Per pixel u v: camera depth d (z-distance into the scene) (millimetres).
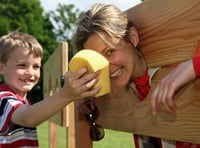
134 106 1970
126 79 1818
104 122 2408
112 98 2256
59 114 3633
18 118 1935
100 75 1641
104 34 1750
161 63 1681
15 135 2217
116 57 1770
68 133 3414
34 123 1819
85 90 1600
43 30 36594
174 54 1583
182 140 1562
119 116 2172
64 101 1676
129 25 1858
